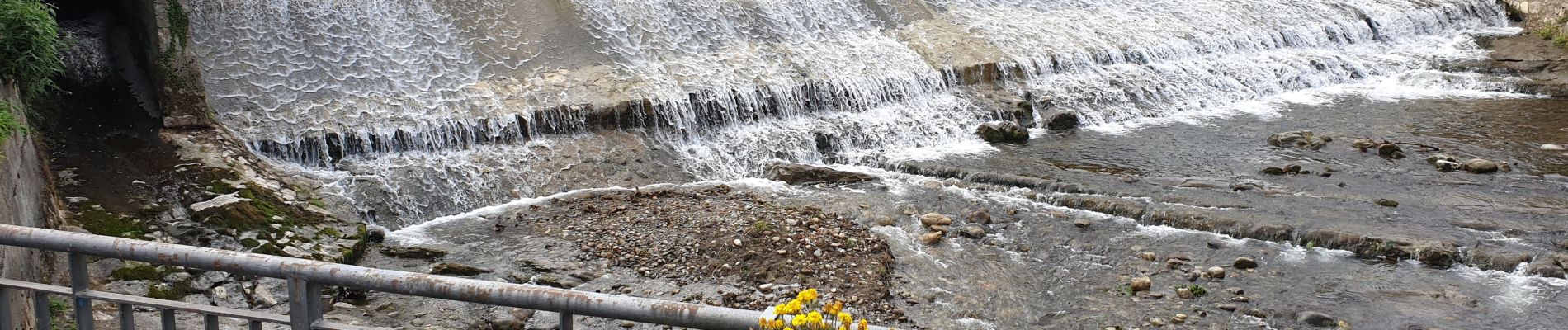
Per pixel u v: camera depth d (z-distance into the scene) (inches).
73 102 398.3
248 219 341.1
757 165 456.1
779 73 511.2
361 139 412.8
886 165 461.4
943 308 310.3
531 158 428.1
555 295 139.1
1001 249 360.2
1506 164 455.5
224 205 342.3
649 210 381.4
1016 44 588.1
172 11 403.9
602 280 322.3
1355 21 708.7
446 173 406.9
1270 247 360.8
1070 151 483.5
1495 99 593.3
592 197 403.2
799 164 443.8
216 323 159.8
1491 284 328.5
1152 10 669.3
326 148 406.6
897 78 527.2
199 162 368.5
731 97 481.7
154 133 385.4
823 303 303.1
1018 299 319.6
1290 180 436.5
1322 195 412.2
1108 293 323.6
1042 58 574.2
